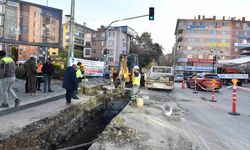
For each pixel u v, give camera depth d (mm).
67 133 8625
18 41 14844
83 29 80625
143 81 22703
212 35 81062
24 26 15039
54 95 11641
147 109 10680
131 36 80938
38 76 13211
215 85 20891
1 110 7523
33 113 8141
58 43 17094
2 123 6730
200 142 6438
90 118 11469
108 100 15211
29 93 11117
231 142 6555
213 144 6328
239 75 34656
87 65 24297
